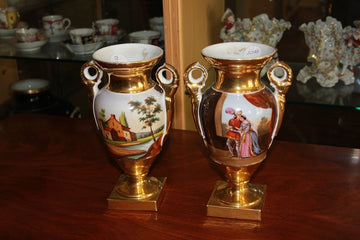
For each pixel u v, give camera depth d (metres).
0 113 1.58
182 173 0.98
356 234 0.76
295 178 0.94
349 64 1.12
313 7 1.28
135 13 1.57
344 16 1.27
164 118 0.82
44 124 1.25
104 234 0.79
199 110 0.79
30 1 1.52
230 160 0.77
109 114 0.78
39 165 1.03
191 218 0.83
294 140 1.52
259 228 0.79
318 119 1.59
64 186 0.95
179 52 1.04
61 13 1.55
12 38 1.46
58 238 0.79
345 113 1.58
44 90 1.53
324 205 0.84
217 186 0.89
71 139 1.15
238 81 0.74
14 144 1.14
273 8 1.30
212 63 0.74
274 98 0.77
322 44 1.11
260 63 0.72
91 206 0.88
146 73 0.79
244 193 0.84
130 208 0.86
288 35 1.31
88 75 0.83
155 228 0.81
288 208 0.84
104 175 0.98
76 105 1.57
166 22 1.02
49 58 1.37
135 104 0.77
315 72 1.14
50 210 0.87
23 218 0.84
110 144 0.81
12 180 0.97
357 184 0.91
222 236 0.78
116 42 1.46
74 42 1.38
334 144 1.48
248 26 1.19
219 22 1.31
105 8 1.56
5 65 1.55
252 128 0.74
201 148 1.08
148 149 0.82
